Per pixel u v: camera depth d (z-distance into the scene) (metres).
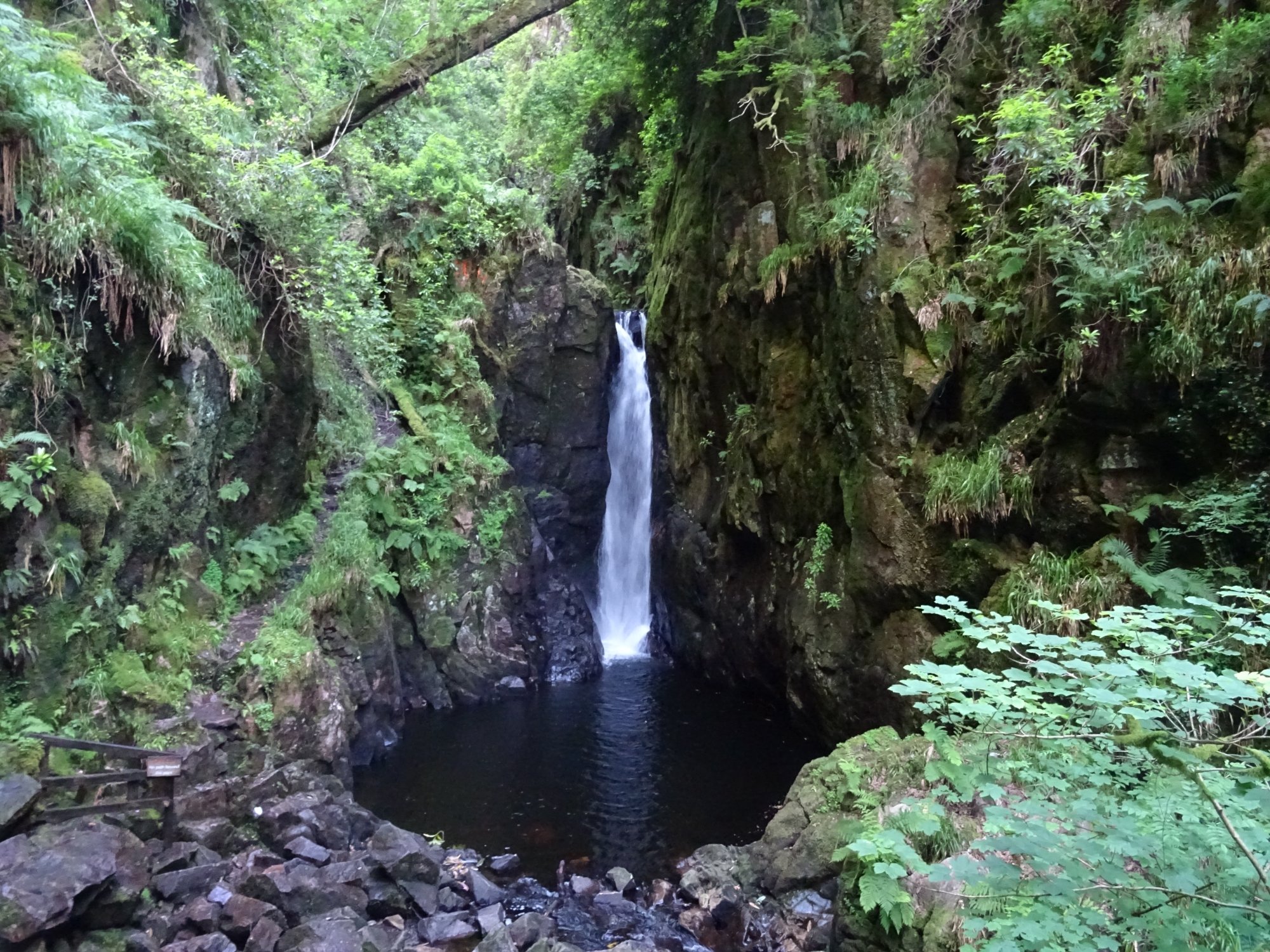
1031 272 7.58
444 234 15.24
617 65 13.66
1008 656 6.91
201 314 8.20
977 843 3.18
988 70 8.52
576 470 15.83
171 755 6.82
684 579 13.98
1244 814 3.14
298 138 11.16
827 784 7.10
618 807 8.87
